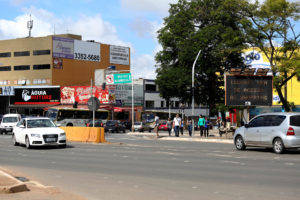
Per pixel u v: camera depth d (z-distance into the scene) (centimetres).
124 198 835
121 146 2420
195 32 4834
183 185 983
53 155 1825
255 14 3706
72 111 5844
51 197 830
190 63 4841
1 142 2820
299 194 855
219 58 4722
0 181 966
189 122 4078
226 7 3900
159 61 5194
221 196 841
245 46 3909
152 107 8269
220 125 4266
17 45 8894
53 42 8631
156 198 830
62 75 8775
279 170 1243
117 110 7319
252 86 3031
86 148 2233
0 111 8656
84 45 9225
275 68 3578
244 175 1138
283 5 3500
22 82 8788
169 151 2022
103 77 8706
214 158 1634
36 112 8012
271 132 1884
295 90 5250
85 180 1083
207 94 5100
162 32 5028
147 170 1266
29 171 1288
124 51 10131
